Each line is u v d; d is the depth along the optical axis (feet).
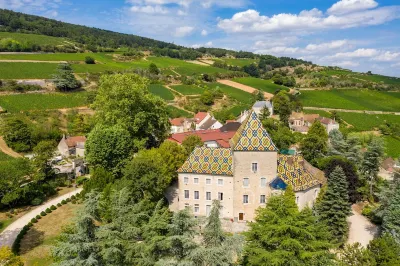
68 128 406.00
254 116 187.52
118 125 238.68
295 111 590.14
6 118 376.68
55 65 625.82
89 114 447.01
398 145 439.22
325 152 286.66
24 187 216.33
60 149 345.51
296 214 99.50
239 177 185.78
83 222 97.09
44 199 226.58
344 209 175.73
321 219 173.47
